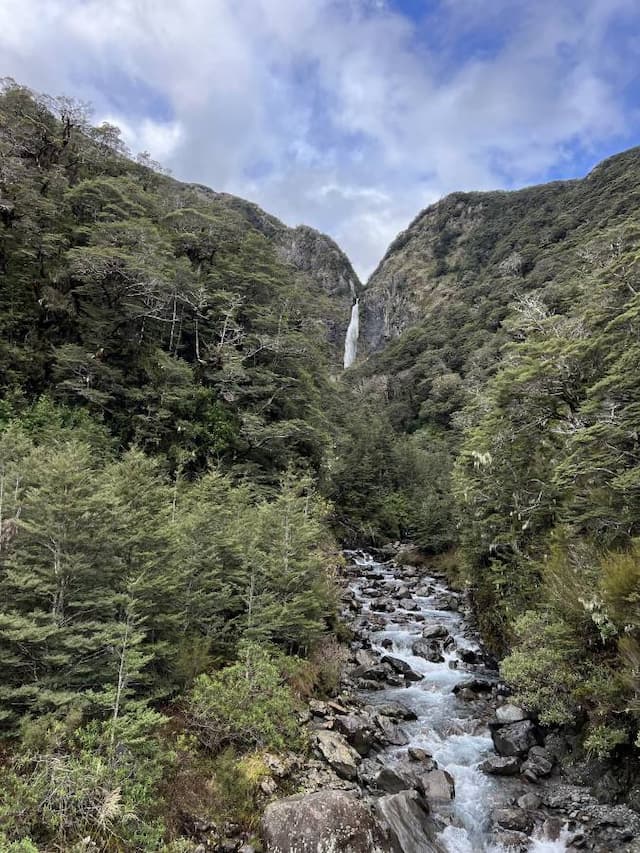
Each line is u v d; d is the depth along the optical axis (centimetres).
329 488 3416
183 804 693
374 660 1453
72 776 587
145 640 888
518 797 874
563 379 1445
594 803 838
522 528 1446
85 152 3359
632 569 867
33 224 2467
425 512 3162
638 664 826
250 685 900
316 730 989
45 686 695
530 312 1838
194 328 3056
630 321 1249
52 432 1786
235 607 1161
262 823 687
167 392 2422
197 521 1100
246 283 3341
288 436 2747
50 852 540
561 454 1417
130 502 972
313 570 1338
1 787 571
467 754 1012
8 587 748
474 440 1817
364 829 666
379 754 988
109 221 2961
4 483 949
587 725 966
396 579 2580
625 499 1091
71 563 762
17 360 2153
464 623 1852
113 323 2616
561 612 1073
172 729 811
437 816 820
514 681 1084
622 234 1670
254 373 2878
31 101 3042
